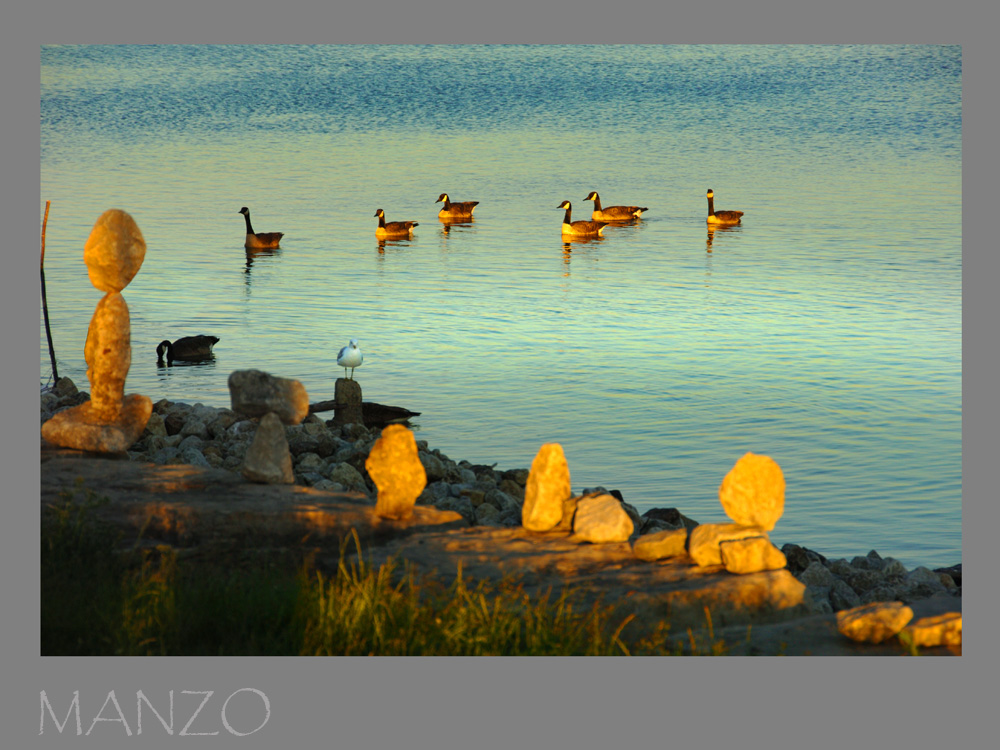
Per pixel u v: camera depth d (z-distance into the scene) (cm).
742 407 3541
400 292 5466
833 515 2656
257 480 2255
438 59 19100
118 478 2252
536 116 14650
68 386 3331
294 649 1659
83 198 8431
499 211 8806
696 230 7844
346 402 3259
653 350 4300
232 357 4147
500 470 2844
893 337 4531
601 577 1852
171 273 5897
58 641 1633
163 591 1712
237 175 10244
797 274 6028
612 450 3109
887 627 1680
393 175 10656
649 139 13125
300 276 5891
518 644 1669
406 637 1661
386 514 2095
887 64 18050
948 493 2783
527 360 4134
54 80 16312
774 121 14200
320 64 18512
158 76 17012
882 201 9006
